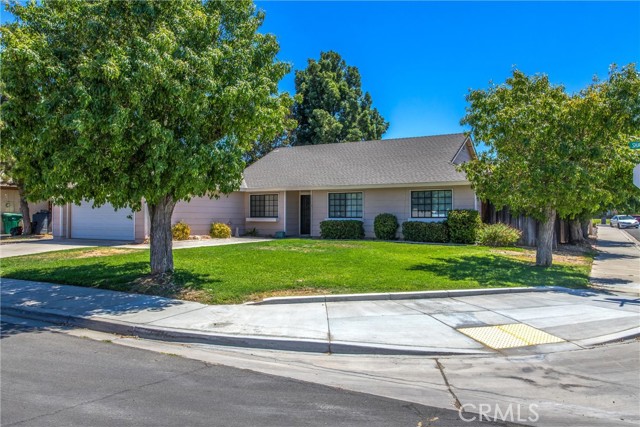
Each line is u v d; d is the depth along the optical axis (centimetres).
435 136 2295
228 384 476
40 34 796
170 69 785
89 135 760
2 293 901
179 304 811
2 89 778
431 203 1941
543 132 1104
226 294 864
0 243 1878
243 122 916
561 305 842
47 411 400
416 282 971
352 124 3822
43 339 645
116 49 738
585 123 1107
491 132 1209
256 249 1483
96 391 449
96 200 912
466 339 633
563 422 395
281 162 2475
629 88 1077
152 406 414
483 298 894
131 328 674
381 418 398
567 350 602
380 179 1988
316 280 972
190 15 839
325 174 2183
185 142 862
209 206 2148
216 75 877
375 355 588
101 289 933
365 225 2072
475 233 1778
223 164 897
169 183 841
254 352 598
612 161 1103
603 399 447
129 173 851
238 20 980
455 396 453
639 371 527
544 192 1132
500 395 456
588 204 1173
